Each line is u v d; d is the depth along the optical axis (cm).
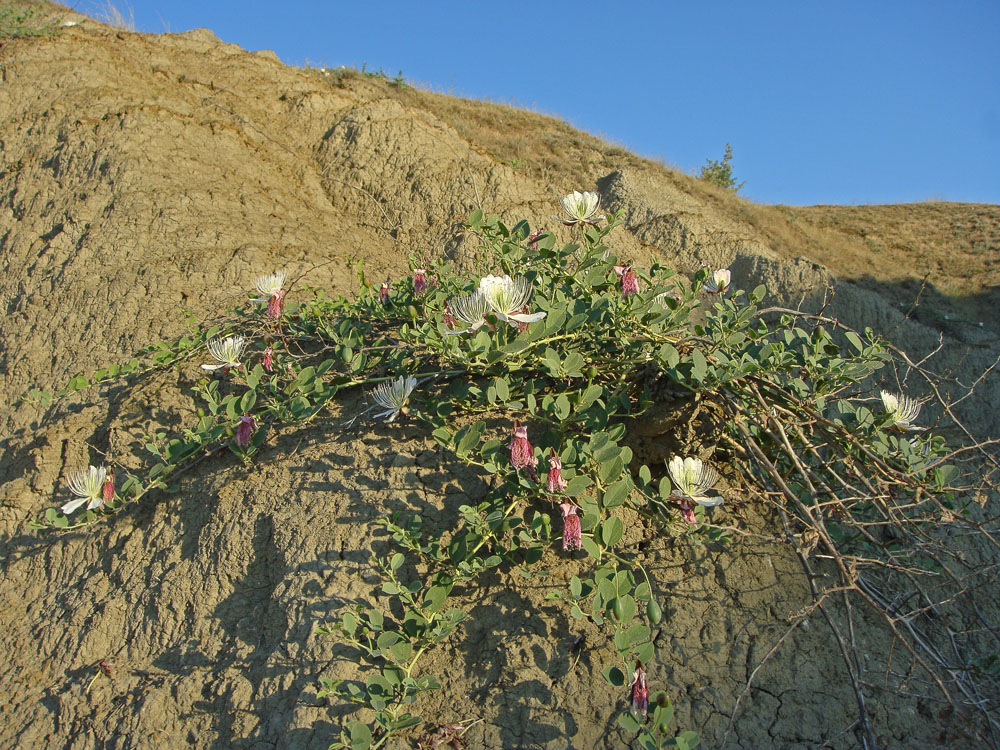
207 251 672
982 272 1117
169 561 403
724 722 323
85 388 538
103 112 849
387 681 312
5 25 988
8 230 757
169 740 334
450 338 365
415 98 1390
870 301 943
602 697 320
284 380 463
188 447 432
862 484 379
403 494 378
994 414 798
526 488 340
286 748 311
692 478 324
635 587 330
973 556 429
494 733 314
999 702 335
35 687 382
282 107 1051
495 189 974
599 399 377
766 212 1252
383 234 901
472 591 347
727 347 366
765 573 366
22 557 450
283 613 351
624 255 1005
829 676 342
